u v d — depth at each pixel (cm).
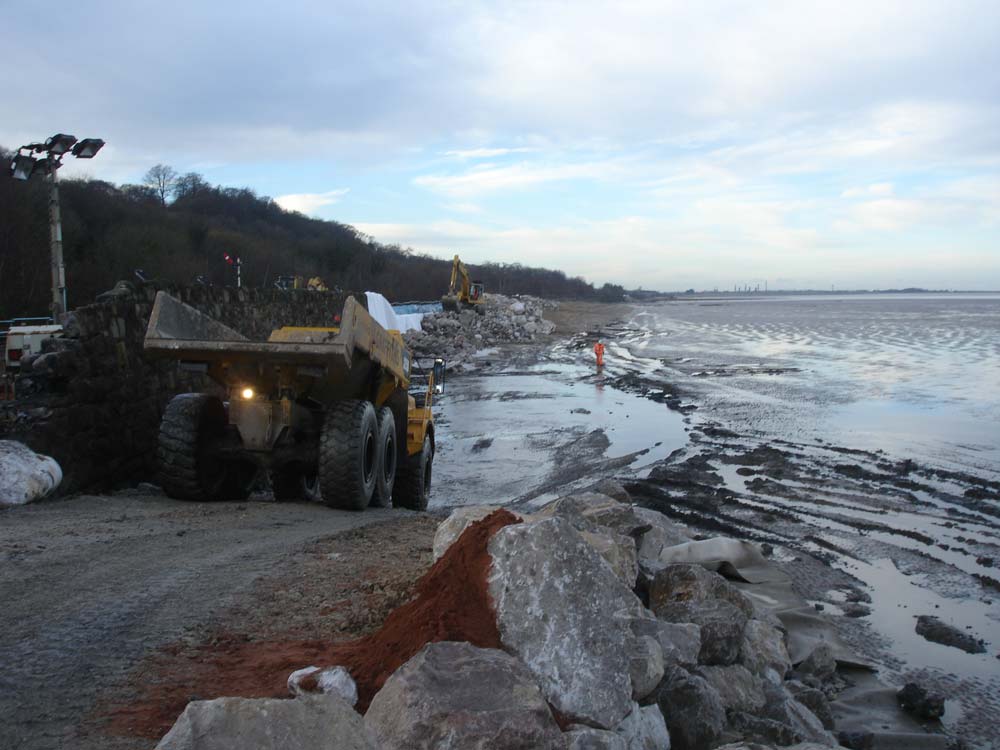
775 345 4531
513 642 376
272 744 265
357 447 909
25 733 339
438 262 12788
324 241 9425
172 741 258
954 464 1479
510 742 310
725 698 469
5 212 3341
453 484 1413
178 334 947
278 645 446
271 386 920
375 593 542
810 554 982
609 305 13475
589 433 1862
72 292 3788
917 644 736
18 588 525
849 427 1867
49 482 852
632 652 404
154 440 1145
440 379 1352
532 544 402
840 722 582
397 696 320
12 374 1243
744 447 1650
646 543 795
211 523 791
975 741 575
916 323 7019
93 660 416
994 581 890
